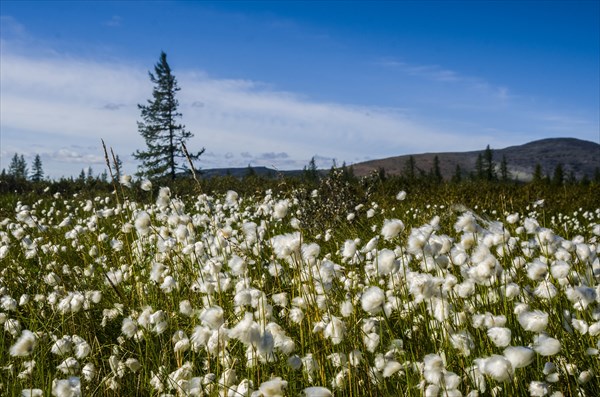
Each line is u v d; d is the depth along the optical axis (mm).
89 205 5828
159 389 2428
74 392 2107
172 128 35062
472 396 2076
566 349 2438
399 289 2898
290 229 6922
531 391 2129
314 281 2896
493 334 2135
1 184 18078
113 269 4512
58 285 4020
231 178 18062
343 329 2340
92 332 3273
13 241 6230
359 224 7695
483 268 2676
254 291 2523
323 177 8938
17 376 2605
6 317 3055
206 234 4578
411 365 2393
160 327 2789
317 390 1873
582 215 11539
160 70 35219
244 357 2578
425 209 11180
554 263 2910
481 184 17250
